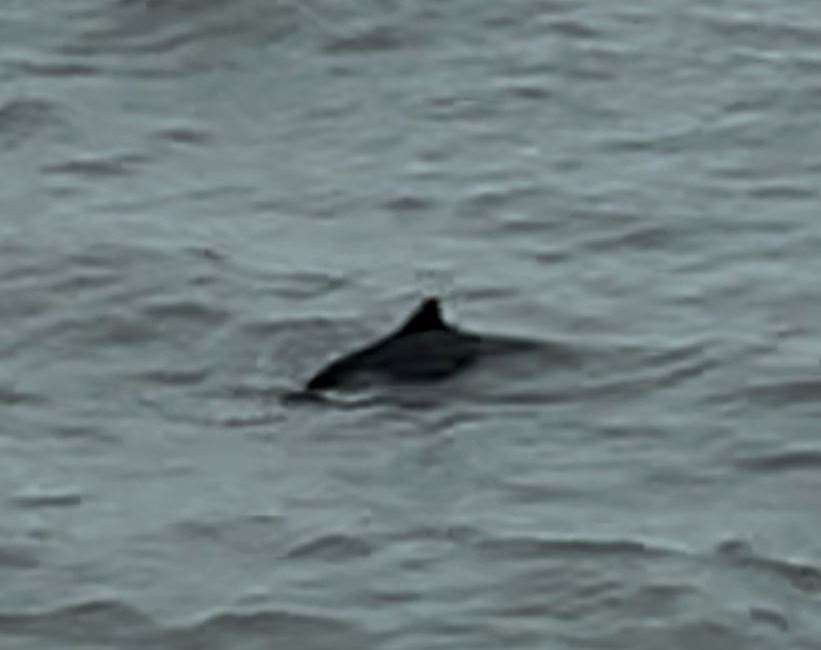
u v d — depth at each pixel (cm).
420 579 8888
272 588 8862
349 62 12119
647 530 9112
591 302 10469
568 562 8950
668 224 10975
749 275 10631
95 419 9788
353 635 8644
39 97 11831
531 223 11006
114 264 10694
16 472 9475
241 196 11225
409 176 11344
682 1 12544
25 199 11156
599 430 9675
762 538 9050
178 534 9131
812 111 11788
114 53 12175
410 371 9900
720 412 9775
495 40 12256
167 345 10244
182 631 8675
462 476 9406
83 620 8731
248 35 12244
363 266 10731
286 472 9444
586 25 12350
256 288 10556
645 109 11806
